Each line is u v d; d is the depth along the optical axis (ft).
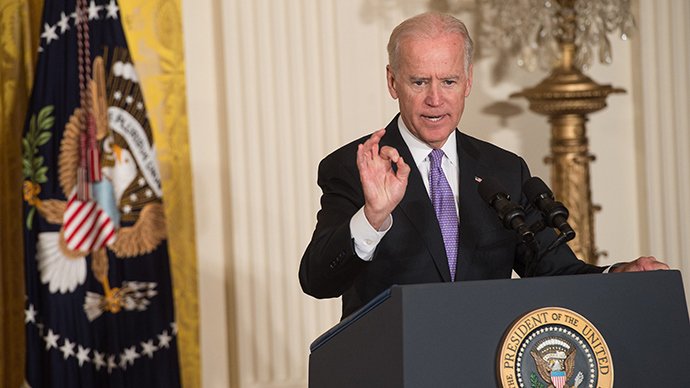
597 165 64.28
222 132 58.85
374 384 23.54
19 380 55.36
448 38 30.58
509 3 57.00
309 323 59.06
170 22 57.88
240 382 58.39
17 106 55.11
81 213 53.98
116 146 55.01
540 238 32.01
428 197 31.45
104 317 54.80
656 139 63.72
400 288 22.75
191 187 58.23
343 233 27.48
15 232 55.21
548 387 23.08
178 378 56.24
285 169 58.80
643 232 64.64
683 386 24.17
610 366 23.50
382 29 59.88
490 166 32.63
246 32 58.23
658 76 63.41
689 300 63.77
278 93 58.70
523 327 23.09
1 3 54.75
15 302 55.21
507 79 62.13
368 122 59.77
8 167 55.01
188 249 58.18
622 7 56.29
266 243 58.59
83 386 54.19
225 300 59.00
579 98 56.18
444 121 30.94
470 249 31.17
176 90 58.03
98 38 54.65
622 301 24.03
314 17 59.11
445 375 22.65
